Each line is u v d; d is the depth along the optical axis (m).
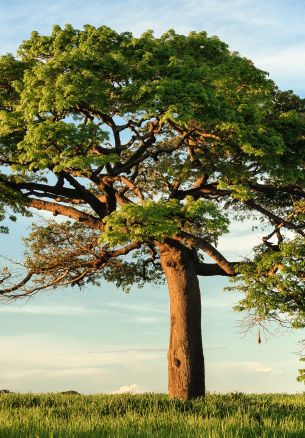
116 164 20.53
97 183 20.42
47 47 19.36
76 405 17.98
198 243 19.64
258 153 19.20
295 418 14.34
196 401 18.30
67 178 20.23
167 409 16.42
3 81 19.19
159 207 17.41
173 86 17.88
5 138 18.44
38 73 17.53
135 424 13.30
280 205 23.81
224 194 22.03
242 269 18.89
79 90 17.14
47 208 21.42
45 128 16.66
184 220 18.31
